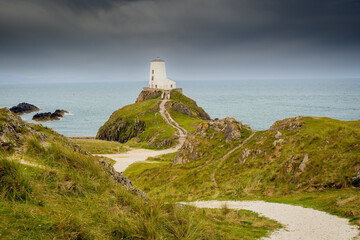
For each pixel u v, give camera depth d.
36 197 10.15
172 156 81.25
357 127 35.34
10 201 9.29
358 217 17.92
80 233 8.75
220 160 44.72
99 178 14.78
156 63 175.00
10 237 7.32
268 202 26.12
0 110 16.44
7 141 13.65
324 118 42.03
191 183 39.38
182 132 111.69
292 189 28.47
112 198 12.91
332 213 19.91
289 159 32.66
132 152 92.56
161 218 12.62
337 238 15.35
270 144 39.09
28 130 16.50
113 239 9.48
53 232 8.31
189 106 156.25
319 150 31.59
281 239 15.64
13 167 10.57
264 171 33.88
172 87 177.75
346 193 23.75
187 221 13.27
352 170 26.39
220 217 20.50
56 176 12.32
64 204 10.55
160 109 142.50
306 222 18.80
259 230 17.50
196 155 52.00
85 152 20.03
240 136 50.88
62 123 181.00
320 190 26.50
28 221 8.39
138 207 12.77
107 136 139.88
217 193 33.25
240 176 35.62
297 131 38.91
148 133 116.69
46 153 14.45
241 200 28.66
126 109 152.62
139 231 10.35
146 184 48.19
